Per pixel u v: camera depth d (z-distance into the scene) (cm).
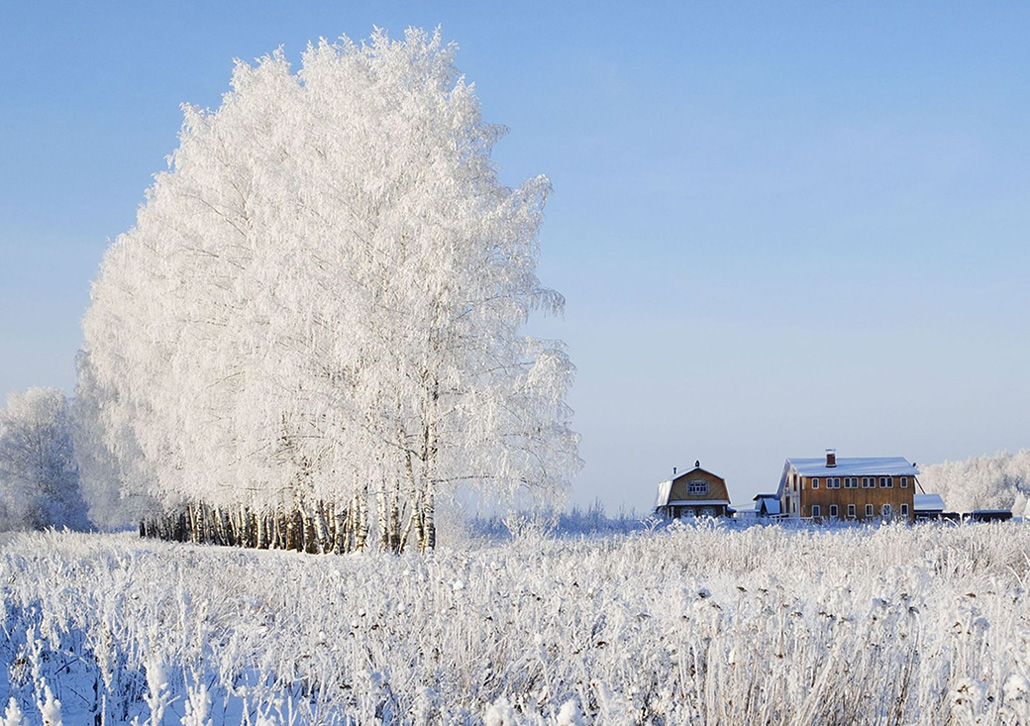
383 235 2223
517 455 2178
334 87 2472
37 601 934
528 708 455
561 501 2203
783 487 7312
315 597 827
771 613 561
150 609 742
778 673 490
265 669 560
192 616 768
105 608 717
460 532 2503
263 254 2498
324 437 2348
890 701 504
